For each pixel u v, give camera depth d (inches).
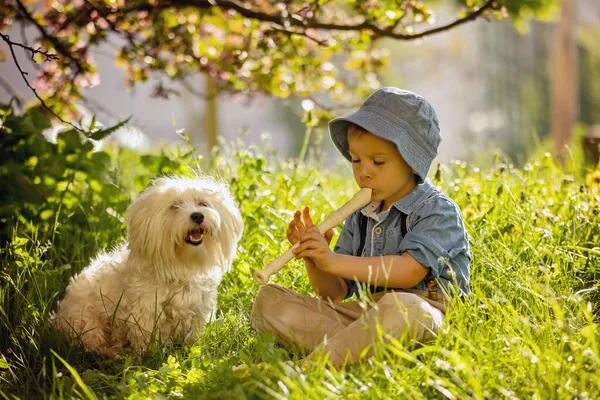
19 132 245.9
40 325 187.8
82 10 285.1
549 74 1412.4
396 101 167.5
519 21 292.0
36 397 162.1
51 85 303.9
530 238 209.5
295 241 169.3
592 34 1341.0
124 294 189.6
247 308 202.4
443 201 173.0
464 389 133.5
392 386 137.8
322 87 342.0
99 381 162.7
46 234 231.8
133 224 187.9
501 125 1373.0
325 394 132.3
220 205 194.4
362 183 171.2
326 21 328.2
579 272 203.0
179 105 1229.1
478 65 1488.7
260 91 343.9
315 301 174.7
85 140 259.9
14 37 692.7
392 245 173.6
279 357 146.8
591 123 1307.8
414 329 154.1
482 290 191.5
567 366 137.3
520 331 149.6
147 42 314.5
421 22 293.3
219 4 279.9
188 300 190.7
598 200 224.8
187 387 148.6
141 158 259.3
